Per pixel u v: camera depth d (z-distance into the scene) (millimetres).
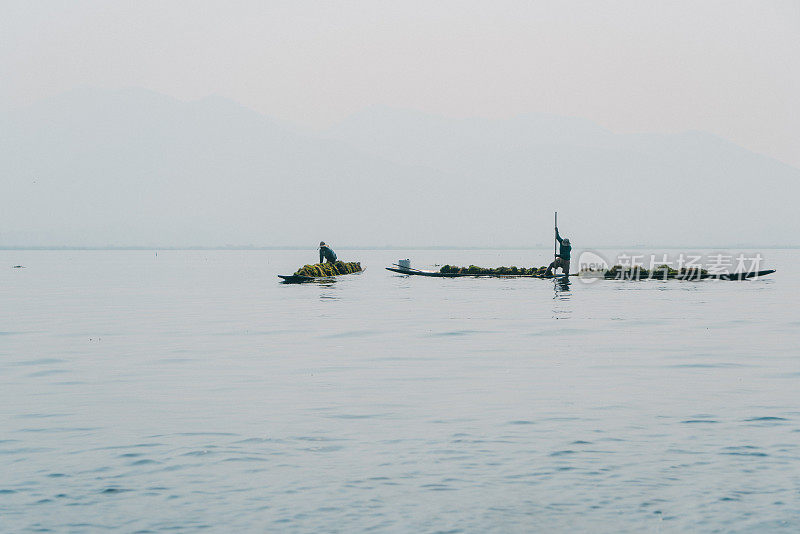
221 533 9031
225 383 17844
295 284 64438
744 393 16375
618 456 11719
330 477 10867
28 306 42375
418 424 13734
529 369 19578
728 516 9430
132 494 10242
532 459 11594
